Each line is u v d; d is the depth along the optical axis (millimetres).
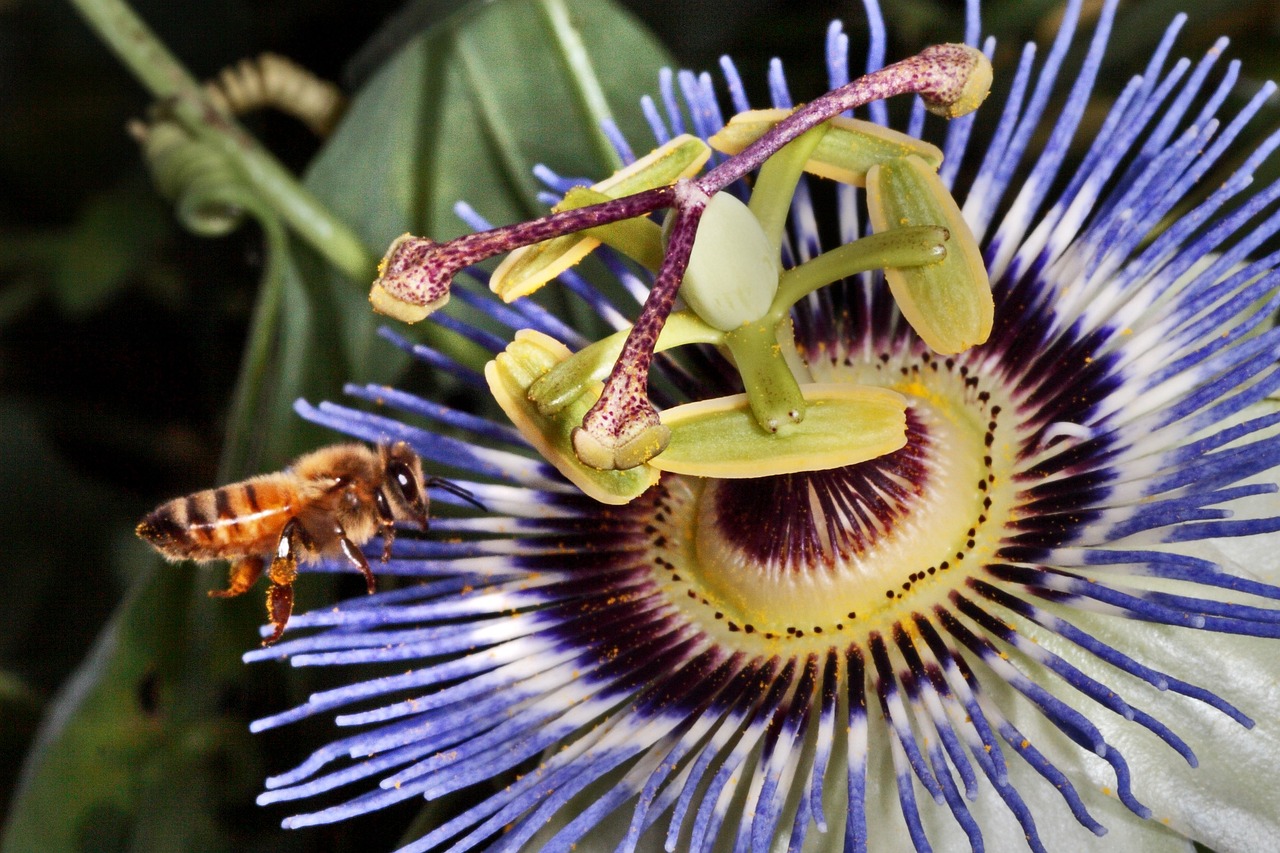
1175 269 190
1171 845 181
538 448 187
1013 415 194
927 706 185
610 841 185
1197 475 182
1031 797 182
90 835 206
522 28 218
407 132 219
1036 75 222
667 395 204
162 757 208
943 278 188
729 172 184
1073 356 193
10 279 250
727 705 189
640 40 217
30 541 246
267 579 210
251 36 248
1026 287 195
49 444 248
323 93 228
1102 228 194
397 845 205
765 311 187
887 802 184
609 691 190
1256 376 189
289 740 209
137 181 250
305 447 215
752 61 230
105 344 249
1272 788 180
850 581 190
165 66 215
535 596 193
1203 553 185
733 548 193
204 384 250
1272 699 182
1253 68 217
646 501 197
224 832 208
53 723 207
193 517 190
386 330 196
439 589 193
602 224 183
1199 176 190
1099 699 179
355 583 210
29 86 257
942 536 191
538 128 217
